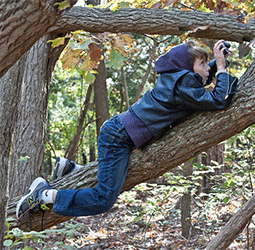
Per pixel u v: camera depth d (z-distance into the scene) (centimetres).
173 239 579
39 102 385
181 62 242
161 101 241
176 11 300
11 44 105
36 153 378
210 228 484
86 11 317
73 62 315
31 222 285
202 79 250
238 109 240
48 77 399
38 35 108
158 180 713
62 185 280
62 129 1556
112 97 1744
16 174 371
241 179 373
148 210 403
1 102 159
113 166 248
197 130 247
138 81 1569
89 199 248
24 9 99
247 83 249
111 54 303
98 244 585
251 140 420
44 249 220
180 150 252
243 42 297
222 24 289
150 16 301
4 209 155
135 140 247
